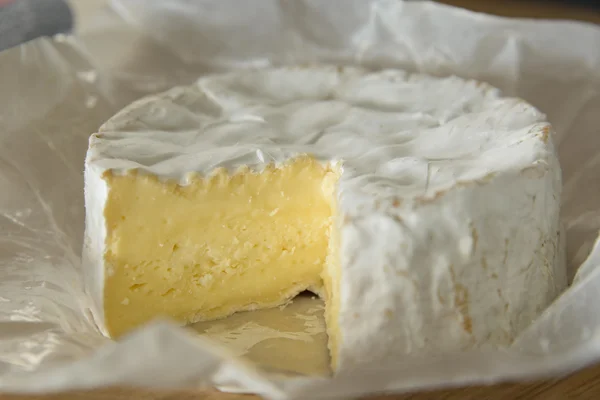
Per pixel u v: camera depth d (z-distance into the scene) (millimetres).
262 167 238
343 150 246
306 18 327
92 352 219
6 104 294
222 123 264
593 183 278
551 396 206
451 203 211
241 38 331
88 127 303
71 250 265
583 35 307
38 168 285
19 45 307
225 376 189
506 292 217
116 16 329
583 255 252
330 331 228
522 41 313
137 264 235
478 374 193
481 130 250
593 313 205
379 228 210
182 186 232
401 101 279
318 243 248
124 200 229
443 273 211
